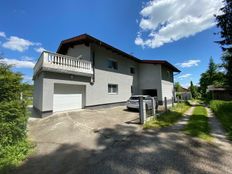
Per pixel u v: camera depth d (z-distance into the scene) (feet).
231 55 51.24
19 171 11.21
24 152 14.29
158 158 13.39
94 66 43.96
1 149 13.10
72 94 38.27
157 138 19.62
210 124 30.30
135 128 24.21
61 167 11.82
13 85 15.44
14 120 14.93
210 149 15.72
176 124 28.96
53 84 32.73
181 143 17.66
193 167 11.68
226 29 46.19
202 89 174.81
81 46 45.62
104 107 47.16
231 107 38.32
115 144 17.15
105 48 47.50
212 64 159.94
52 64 32.37
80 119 28.14
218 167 11.73
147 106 40.96
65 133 20.62
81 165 12.12
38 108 36.96
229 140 19.08
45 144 16.87
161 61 63.41
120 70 56.90
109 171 11.09
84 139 18.56
